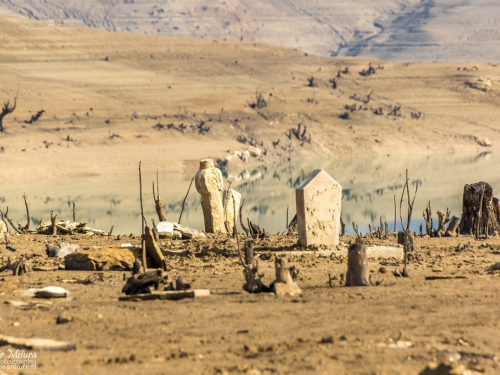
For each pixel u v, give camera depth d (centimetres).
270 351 4181
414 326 4822
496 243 11888
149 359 4003
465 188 13500
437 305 5562
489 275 7569
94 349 4250
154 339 4497
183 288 6303
